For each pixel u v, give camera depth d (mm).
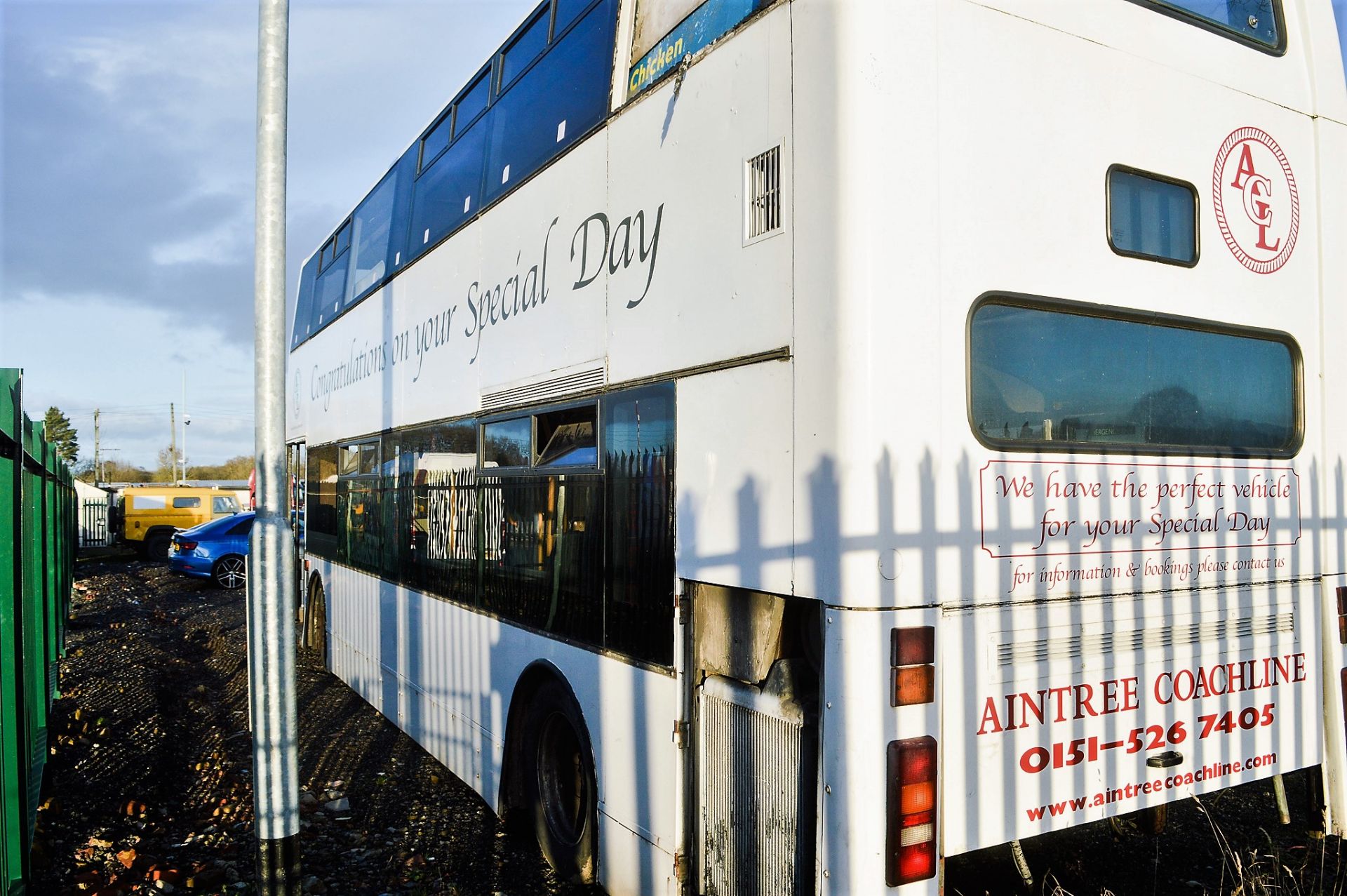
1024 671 2990
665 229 3629
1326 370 3928
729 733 3299
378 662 7664
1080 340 3232
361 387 8328
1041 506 3059
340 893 4672
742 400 3139
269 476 3352
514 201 5098
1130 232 3379
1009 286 3029
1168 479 3396
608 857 4004
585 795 4441
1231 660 3539
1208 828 4844
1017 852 3639
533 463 4793
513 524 5047
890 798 2688
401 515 7094
